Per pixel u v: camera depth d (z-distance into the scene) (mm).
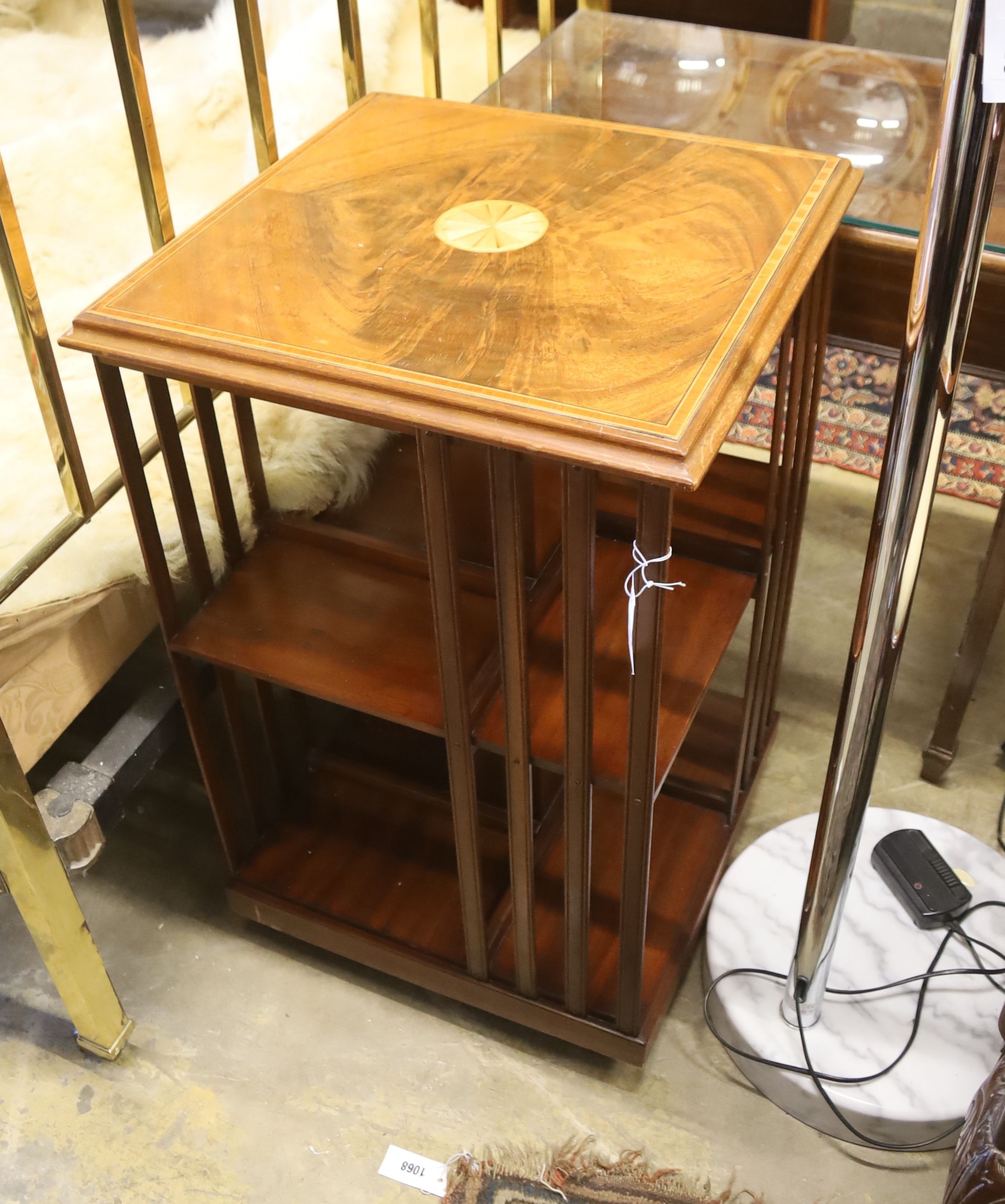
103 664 1036
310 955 1185
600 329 740
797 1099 1039
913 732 1357
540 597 978
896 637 784
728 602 993
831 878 927
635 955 963
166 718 1086
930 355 660
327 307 774
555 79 1182
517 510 729
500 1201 1006
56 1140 1052
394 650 941
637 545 712
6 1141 1053
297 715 1265
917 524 730
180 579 1034
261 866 1170
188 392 1081
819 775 1320
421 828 1201
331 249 829
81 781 1022
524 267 799
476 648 946
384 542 1013
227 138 1351
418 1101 1072
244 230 853
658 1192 1010
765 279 774
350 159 931
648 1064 1093
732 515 1044
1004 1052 834
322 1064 1099
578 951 983
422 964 1089
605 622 962
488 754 1260
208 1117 1063
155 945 1192
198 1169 1031
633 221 839
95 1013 1051
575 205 860
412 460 1108
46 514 972
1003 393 1491
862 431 1622
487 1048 1107
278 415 1087
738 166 896
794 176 881
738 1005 1076
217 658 939
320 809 1225
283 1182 1022
